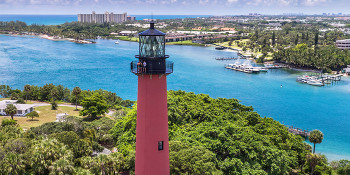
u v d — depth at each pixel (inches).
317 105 5556.1
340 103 5703.7
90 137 2650.1
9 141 2091.5
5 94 5275.6
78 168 1925.4
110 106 4790.8
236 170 1777.8
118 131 2495.1
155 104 1170.6
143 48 1143.6
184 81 7426.2
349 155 3417.8
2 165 1758.1
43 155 1867.6
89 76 7470.5
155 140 1192.2
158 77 1162.0
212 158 1713.8
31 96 5157.5
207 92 6441.9
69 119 3154.5
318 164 2480.3
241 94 6323.8
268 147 2012.8
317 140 2795.3
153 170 1211.2
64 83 6747.1
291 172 2456.9
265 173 1786.4
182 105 2541.8
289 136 2492.6
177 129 2142.0
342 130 4279.0
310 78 7593.5
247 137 2009.1
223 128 2053.4
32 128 2817.4
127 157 1966.0
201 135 1998.0
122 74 7780.5
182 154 1663.4
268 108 5369.1
